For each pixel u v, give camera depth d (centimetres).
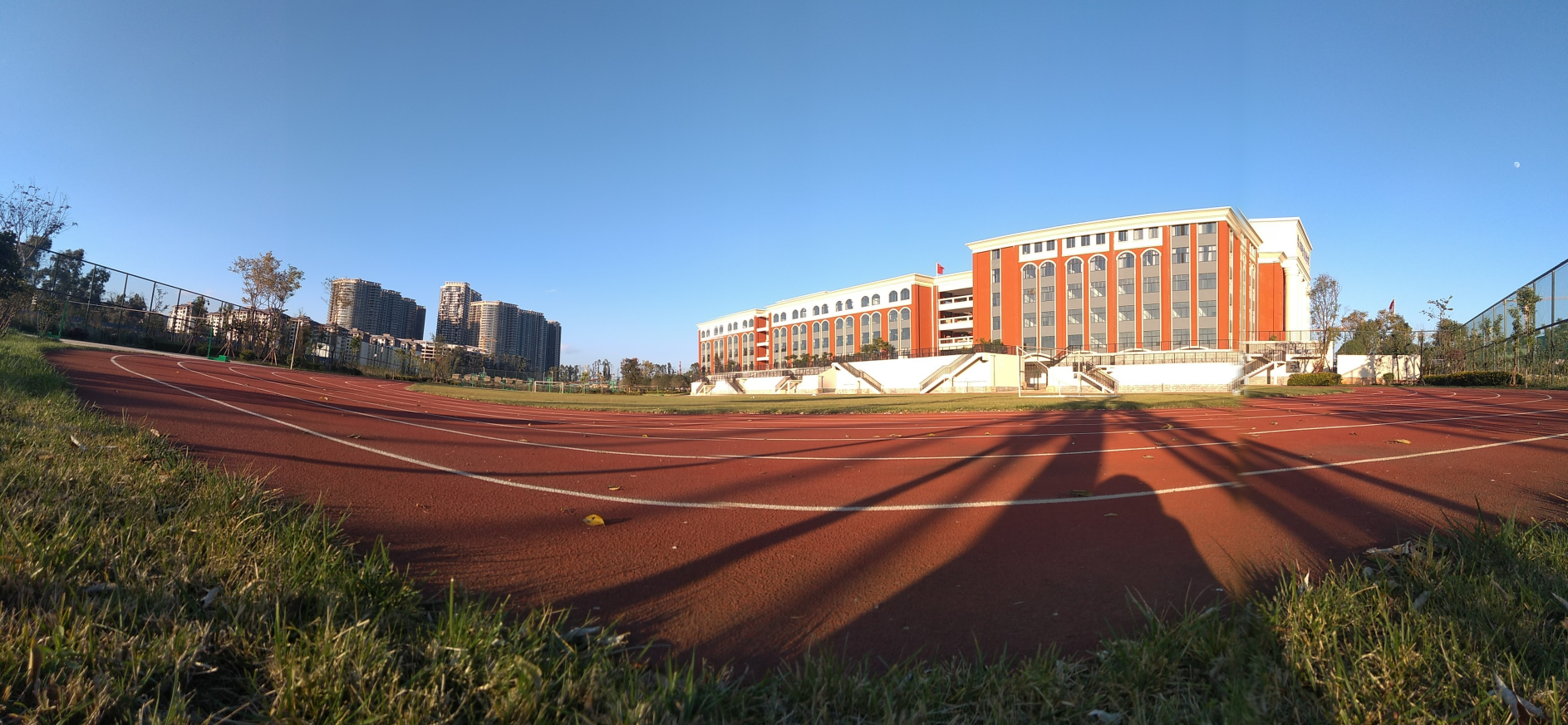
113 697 183
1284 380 4925
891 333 8394
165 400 1139
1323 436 1041
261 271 4772
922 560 386
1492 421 1298
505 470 693
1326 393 2912
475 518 464
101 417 705
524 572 348
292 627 223
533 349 16075
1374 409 1762
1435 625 249
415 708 187
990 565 378
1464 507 501
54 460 435
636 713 187
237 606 237
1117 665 231
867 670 237
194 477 448
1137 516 496
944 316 8388
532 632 238
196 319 4006
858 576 357
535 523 458
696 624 287
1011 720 196
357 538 387
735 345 11206
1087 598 322
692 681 210
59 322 3162
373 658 208
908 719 196
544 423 1509
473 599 298
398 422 1228
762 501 555
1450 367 4341
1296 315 6112
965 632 282
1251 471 696
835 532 452
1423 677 217
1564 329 2867
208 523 331
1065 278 6238
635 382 7444
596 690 203
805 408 2323
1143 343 5797
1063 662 236
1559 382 2795
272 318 4562
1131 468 743
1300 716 195
